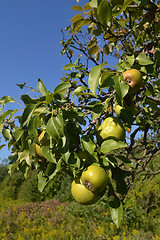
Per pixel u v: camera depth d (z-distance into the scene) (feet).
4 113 5.88
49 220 34.30
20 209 40.98
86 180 5.03
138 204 34.86
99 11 5.68
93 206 33.73
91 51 8.22
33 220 36.09
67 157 4.95
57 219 33.71
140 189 37.55
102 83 5.55
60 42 11.29
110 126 5.82
